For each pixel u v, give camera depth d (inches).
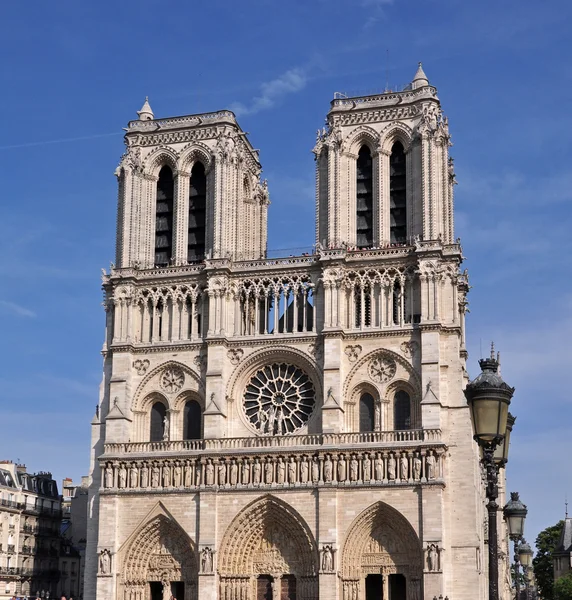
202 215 5551.2
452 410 4859.7
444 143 5265.8
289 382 5137.8
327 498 4778.5
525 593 3117.6
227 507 4911.4
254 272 5255.9
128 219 5477.4
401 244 5172.2
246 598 4842.5
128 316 5349.4
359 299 5123.0
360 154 5403.5
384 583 4704.7
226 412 5123.0
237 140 5561.0
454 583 4650.6
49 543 6884.8
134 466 5078.7
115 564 4995.1
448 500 4741.6
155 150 5585.6
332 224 5191.9
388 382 4972.9
